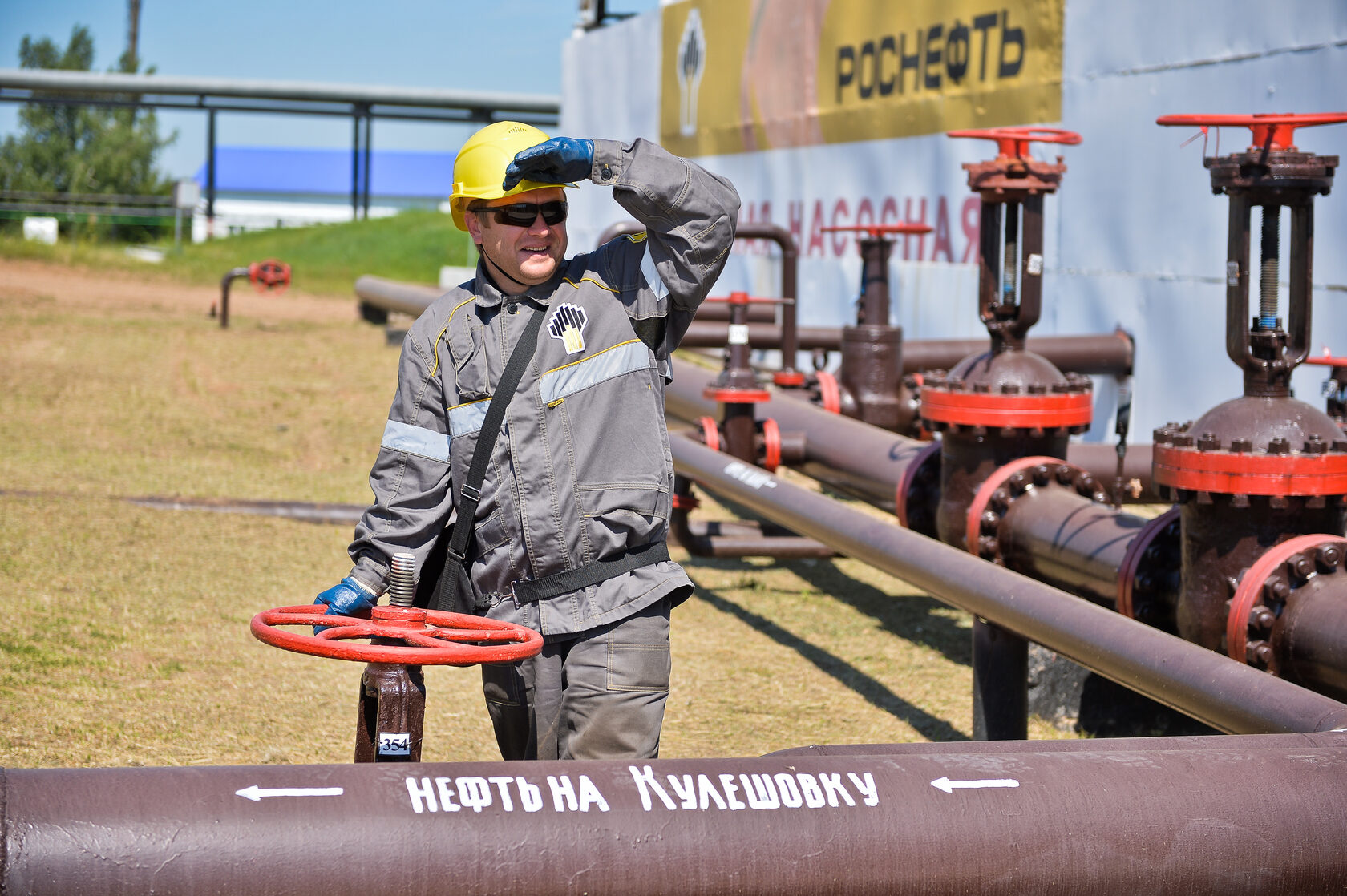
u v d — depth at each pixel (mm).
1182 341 8281
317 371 13484
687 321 2668
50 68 59875
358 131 41312
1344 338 7230
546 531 2520
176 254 30375
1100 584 4129
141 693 4617
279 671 4945
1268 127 3352
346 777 1910
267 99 38625
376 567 2562
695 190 2484
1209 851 2146
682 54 15516
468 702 4727
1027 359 4727
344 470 9031
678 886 1944
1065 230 9344
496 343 2553
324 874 1818
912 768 2129
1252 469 3334
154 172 50500
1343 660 3168
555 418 2527
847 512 4738
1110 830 2111
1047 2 9406
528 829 1911
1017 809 2098
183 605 5727
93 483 8109
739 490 5449
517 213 2500
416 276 29000
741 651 5488
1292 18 7473
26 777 1814
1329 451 3340
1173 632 3945
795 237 13250
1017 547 4543
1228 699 2891
